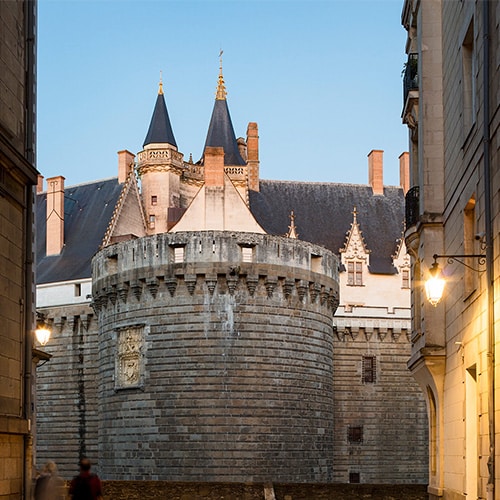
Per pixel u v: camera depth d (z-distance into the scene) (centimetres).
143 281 5091
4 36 2484
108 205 7756
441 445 2850
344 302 7556
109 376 5272
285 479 4950
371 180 8506
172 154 7681
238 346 4953
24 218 2606
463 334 2473
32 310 2644
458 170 2558
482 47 2175
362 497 3675
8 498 2380
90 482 2277
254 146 8194
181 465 4866
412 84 3212
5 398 2405
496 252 2014
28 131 2664
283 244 5112
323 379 5297
